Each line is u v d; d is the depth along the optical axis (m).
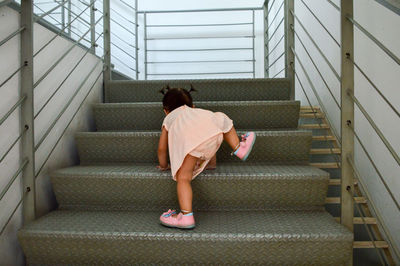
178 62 3.54
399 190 1.27
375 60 1.42
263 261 1.09
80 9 2.99
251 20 3.51
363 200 1.52
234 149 1.29
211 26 3.53
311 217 1.24
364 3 1.51
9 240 1.17
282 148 1.55
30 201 1.24
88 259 1.13
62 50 1.59
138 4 3.52
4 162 1.15
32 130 1.23
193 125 1.22
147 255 1.11
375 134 1.45
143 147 1.59
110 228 1.13
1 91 1.13
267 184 1.30
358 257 1.45
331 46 2.02
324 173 1.30
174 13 3.53
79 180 1.35
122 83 2.05
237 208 1.35
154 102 2.00
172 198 1.36
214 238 1.06
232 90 1.98
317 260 1.07
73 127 1.71
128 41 3.46
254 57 3.51
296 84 2.95
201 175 1.31
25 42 1.22
